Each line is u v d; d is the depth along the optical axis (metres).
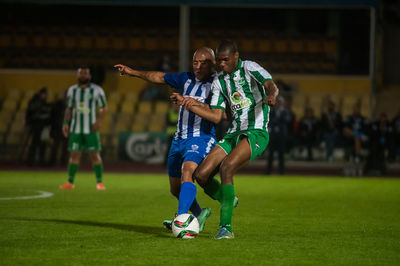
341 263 15.29
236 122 20.00
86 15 96.56
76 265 14.73
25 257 15.68
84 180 46.12
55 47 92.06
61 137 61.78
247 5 63.28
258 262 15.27
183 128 20.89
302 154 65.94
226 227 19.02
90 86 38.38
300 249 17.19
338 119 62.88
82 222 22.73
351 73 89.19
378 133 58.56
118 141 66.88
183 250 16.75
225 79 19.81
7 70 77.50
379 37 86.88
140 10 97.19
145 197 33.53
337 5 62.53
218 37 92.25
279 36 92.25
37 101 61.34
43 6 95.69
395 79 92.88
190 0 63.53
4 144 70.44
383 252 16.84
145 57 90.31
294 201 32.34
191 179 19.53
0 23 94.81
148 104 74.88
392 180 50.97
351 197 35.09
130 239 18.67
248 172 61.16
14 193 35.16
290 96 70.62
